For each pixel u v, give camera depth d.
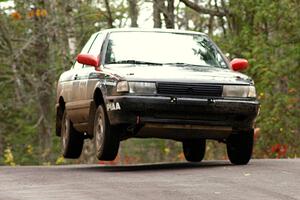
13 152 64.56
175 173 23.56
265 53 46.03
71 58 55.66
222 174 22.92
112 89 25.16
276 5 45.81
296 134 45.69
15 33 59.16
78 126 29.16
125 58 26.81
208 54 27.45
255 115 25.53
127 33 27.83
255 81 46.78
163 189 19.77
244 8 47.78
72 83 29.33
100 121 26.14
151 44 27.34
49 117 60.50
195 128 25.12
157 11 56.50
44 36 57.47
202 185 20.41
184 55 27.11
